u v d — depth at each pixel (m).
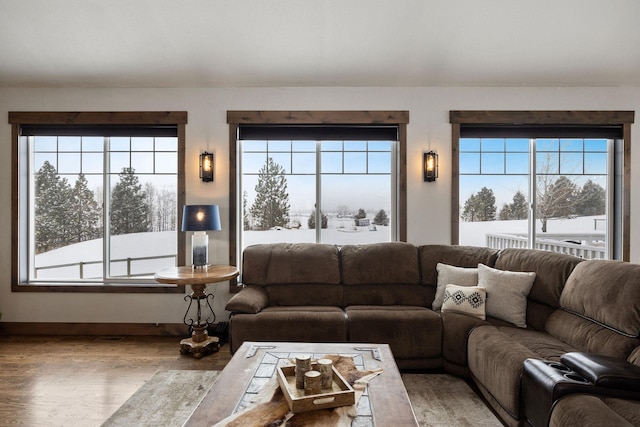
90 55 3.60
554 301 2.82
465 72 3.83
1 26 3.28
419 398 2.62
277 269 3.60
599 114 3.97
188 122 4.03
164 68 3.78
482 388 2.59
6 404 2.54
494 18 3.21
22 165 4.07
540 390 1.85
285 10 3.15
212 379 2.91
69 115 4.01
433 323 3.02
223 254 4.05
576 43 3.45
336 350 2.25
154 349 3.57
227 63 3.72
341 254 3.72
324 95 4.04
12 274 3.99
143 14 3.19
